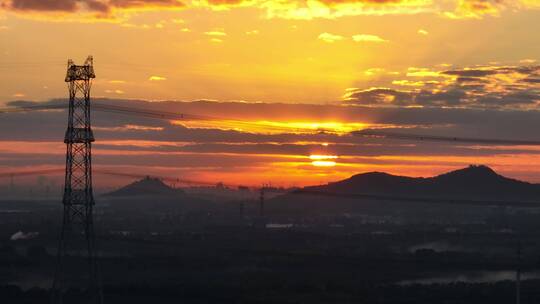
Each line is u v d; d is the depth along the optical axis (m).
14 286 158.75
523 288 171.88
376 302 153.88
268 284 172.88
